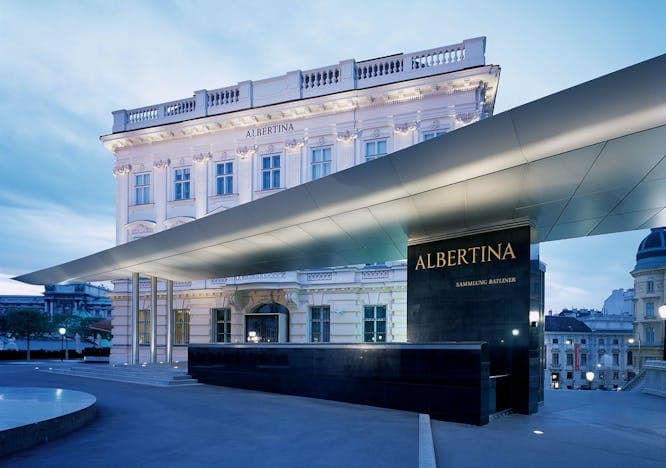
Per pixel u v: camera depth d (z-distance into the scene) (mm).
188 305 32688
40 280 28578
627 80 8914
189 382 20297
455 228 15195
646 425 11320
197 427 10453
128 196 34000
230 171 31625
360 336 28516
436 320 15625
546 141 10320
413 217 14320
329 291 29172
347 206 14242
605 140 9766
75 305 123312
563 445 9023
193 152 32312
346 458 7668
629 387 25344
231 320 31453
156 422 11102
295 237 16875
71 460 7602
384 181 13047
